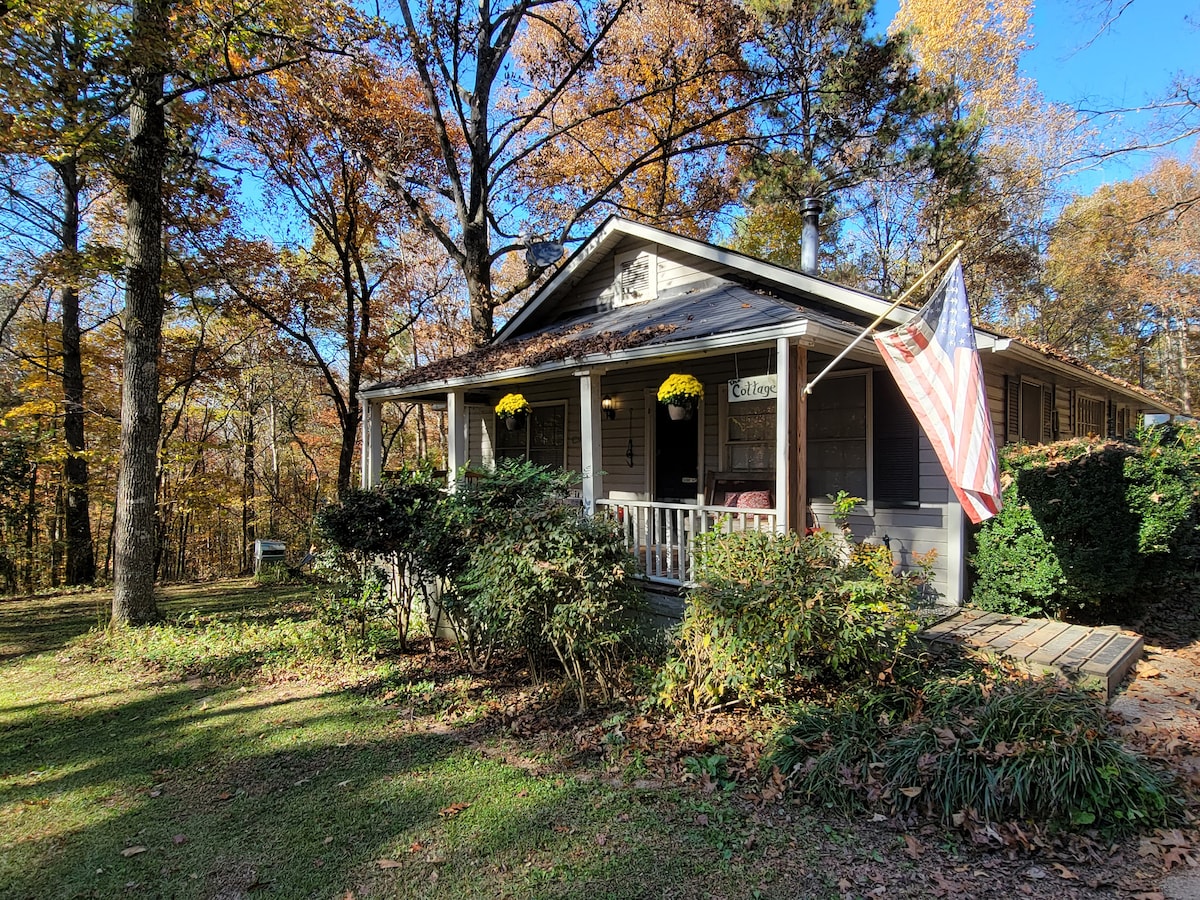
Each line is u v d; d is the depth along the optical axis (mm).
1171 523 6047
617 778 3826
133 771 4172
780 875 2777
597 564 4770
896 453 6754
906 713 3945
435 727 4828
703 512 5676
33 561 14141
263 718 5102
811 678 4336
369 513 6406
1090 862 2787
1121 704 4445
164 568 17094
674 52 15750
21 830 3426
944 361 4504
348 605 6797
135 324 8383
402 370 22531
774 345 5930
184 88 8266
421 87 14844
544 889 2746
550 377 7434
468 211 13781
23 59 6492
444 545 5945
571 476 6027
